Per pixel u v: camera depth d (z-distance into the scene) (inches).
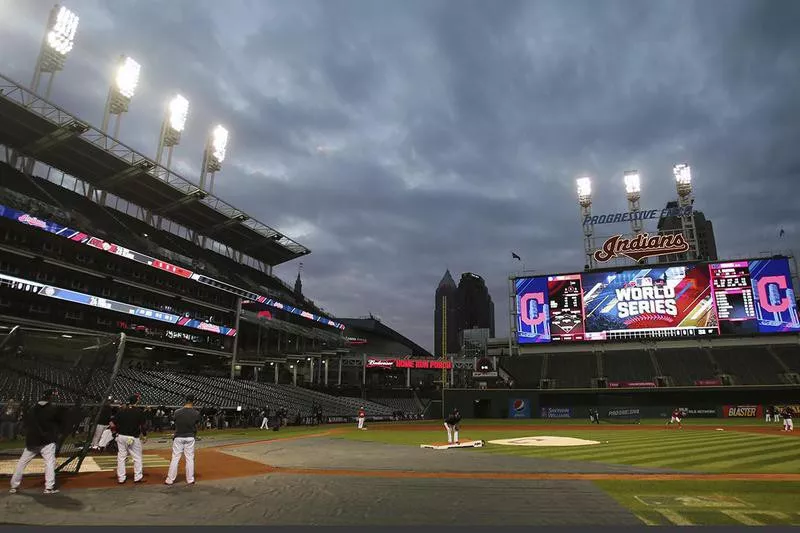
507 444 944.9
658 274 2652.6
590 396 2476.6
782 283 2447.1
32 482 457.7
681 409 2343.8
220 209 2568.9
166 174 2313.0
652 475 518.3
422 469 568.4
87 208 2118.6
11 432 725.3
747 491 425.1
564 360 2770.7
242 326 2591.0
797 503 377.7
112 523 311.7
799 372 2273.6
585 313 2728.8
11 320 1539.1
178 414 466.3
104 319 1852.9
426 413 2824.8
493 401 2620.6
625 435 1232.2
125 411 466.9
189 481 458.0
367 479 491.8
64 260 1712.6
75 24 1889.8
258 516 332.5
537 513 343.9
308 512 344.8
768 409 2041.1
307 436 1254.9
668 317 2586.1
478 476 514.3
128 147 2018.9
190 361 2313.0
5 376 639.1
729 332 2480.3
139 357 2097.7
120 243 1953.7
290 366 3164.4
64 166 2080.5
